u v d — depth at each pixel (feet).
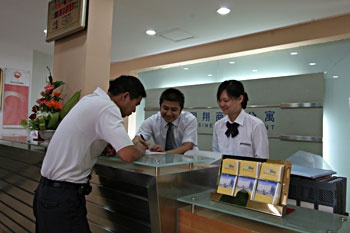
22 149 6.04
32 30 13.20
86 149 3.89
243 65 13.44
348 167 10.30
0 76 15.24
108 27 6.89
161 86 16.99
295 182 4.40
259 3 9.43
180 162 3.93
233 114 6.15
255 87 12.66
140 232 3.80
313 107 11.05
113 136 3.69
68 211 3.82
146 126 7.43
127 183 3.95
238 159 3.73
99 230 4.52
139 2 9.57
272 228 3.16
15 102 15.83
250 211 3.39
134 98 4.29
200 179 4.17
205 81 14.85
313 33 10.91
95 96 4.02
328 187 4.04
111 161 4.51
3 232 7.03
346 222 3.16
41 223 3.92
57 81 6.77
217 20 11.00
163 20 11.11
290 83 11.68
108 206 4.32
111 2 6.98
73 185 3.91
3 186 7.04
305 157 9.20
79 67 6.62
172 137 7.17
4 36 14.17
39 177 5.50
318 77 10.98
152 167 3.99
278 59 12.34
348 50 10.59
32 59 16.62
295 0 9.16
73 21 6.56
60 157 3.85
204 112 14.48
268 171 3.42
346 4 9.42
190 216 3.61
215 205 3.59
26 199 6.05
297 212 3.51
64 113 6.28
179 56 15.31
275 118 12.00
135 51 15.71
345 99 10.50
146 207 3.70
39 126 6.27
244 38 12.83
